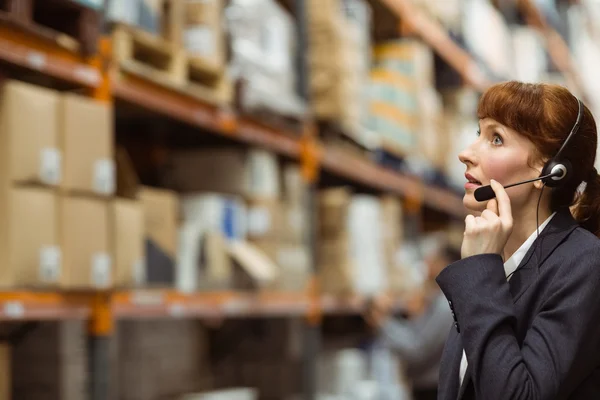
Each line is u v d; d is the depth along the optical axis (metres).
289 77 4.54
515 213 1.62
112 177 2.96
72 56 2.89
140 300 3.20
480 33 8.04
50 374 3.01
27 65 2.69
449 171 7.13
